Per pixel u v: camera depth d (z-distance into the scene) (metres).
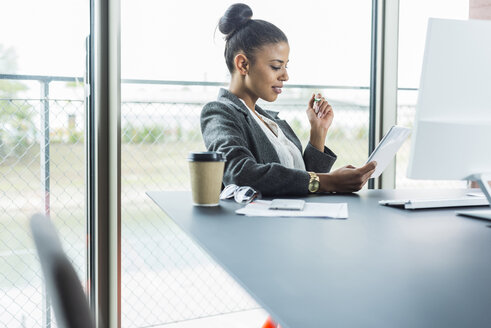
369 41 2.69
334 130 2.80
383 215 1.02
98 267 1.85
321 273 0.58
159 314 3.00
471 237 0.80
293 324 0.41
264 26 2.25
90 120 1.86
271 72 2.27
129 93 2.57
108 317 1.87
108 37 1.79
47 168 2.19
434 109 0.99
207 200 1.12
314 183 1.34
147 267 3.54
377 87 2.56
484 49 0.99
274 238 0.78
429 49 0.97
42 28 2.03
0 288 2.40
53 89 2.11
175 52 2.60
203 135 1.71
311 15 2.60
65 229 2.31
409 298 0.49
